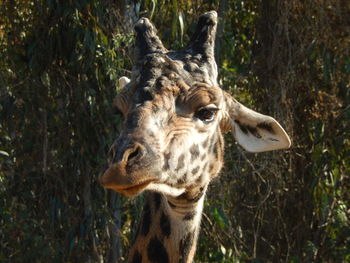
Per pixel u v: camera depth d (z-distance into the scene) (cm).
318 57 1684
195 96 865
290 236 1716
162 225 948
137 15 1482
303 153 1717
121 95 884
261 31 1708
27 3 1570
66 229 1555
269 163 1620
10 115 1590
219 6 1638
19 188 1603
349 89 1675
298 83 1698
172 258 947
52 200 1541
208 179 920
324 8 1673
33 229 1584
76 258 1551
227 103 992
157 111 827
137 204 1492
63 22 1481
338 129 1686
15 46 1595
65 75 1522
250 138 1023
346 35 1672
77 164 1535
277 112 1653
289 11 1672
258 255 1706
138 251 967
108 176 757
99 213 1528
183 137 848
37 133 1573
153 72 869
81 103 1502
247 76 1722
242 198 1673
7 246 1609
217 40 1636
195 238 957
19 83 1561
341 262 1669
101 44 1438
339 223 1658
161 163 804
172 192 851
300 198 1711
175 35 1553
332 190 1698
